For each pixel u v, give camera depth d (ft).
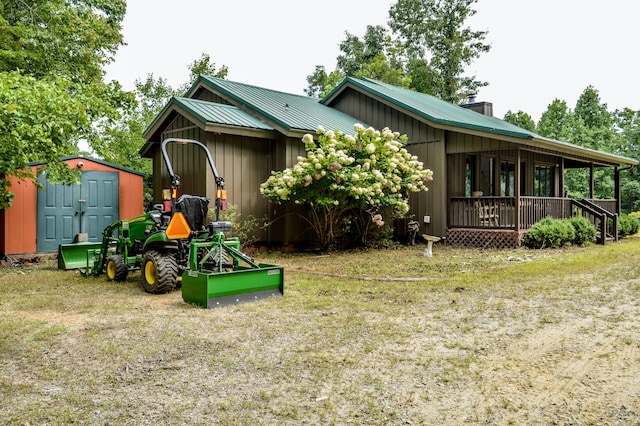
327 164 33.53
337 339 13.58
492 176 49.47
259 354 12.33
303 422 8.64
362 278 24.41
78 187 35.91
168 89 70.13
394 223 44.50
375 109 47.34
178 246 20.53
